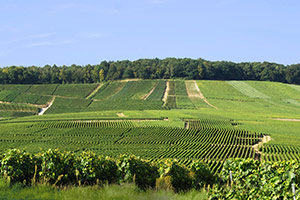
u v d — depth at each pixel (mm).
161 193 17156
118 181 20062
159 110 139750
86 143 83562
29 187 16484
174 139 86125
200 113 130875
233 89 177875
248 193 15531
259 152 75375
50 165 18734
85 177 19344
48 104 163375
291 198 13492
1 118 136125
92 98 170875
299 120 121188
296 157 66938
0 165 18531
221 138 88938
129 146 79625
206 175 20891
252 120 116875
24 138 88750
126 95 171625
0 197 14070
